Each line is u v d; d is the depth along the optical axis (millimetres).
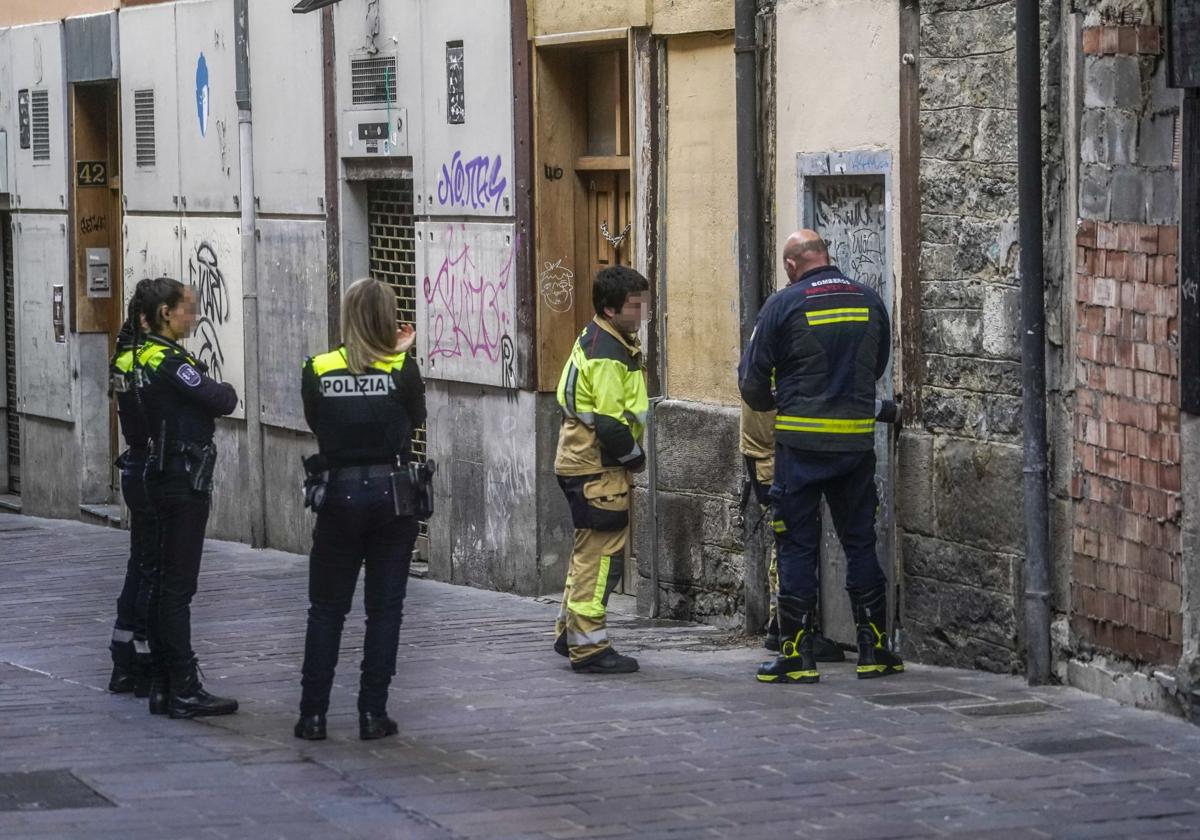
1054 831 7777
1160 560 10047
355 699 11367
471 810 8344
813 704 10656
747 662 12445
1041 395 10867
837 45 12578
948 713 10242
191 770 9281
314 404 9820
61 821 8203
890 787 8570
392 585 10008
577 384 11891
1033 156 10781
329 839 7875
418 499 9898
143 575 11398
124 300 22922
